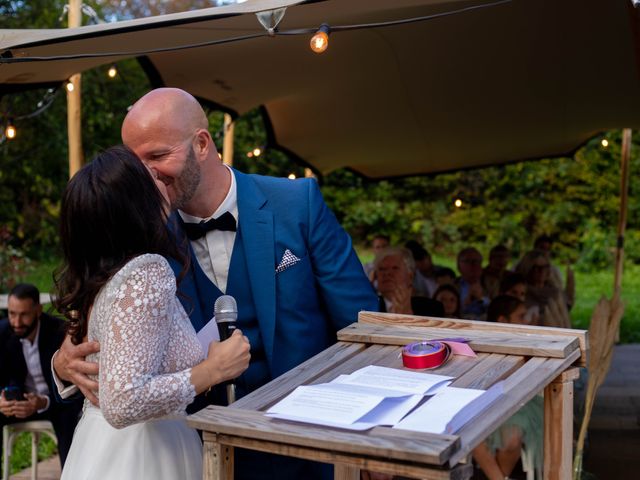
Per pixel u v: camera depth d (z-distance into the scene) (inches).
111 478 85.0
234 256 104.1
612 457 214.8
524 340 86.4
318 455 67.1
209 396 103.0
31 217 532.4
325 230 107.7
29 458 237.1
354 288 107.2
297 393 74.7
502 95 249.9
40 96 466.6
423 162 352.8
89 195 81.3
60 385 93.6
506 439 149.3
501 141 318.3
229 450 74.2
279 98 242.5
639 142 625.9
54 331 193.9
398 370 80.7
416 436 63.7
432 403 69.9
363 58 208.4
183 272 87.0
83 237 81.9
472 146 326.0
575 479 149.2
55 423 187.0
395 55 207.8
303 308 105.1
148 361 77.7
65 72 167.0
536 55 209.2
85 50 147.1
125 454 85.4
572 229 668.7
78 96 226.4
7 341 193.3
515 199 668.7
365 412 68.8
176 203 97.9
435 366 82.0
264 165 573.9
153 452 86.0
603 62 212.4
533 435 149.4
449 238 683.4
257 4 115.8
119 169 83.0
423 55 208.7
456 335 90.4
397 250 214.4
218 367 81.5
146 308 77.9
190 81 206.7
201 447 92.1
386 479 118.2
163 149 94.2
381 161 345.7
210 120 513.3
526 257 293.3
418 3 132.8
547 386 85.1
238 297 104.2
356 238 694.5
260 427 69.1
